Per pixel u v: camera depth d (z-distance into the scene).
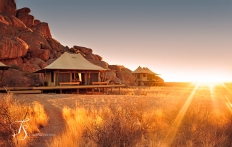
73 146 5.71
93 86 27.20
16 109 8.30
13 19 48.00
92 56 52.97
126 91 32.12
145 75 56.69
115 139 5.30
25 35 44.59
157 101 16.56
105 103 15.51
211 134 6.27
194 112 7.29
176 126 6.93
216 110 11.77
